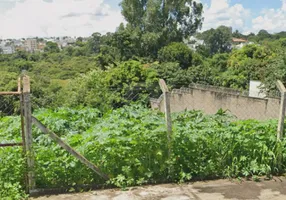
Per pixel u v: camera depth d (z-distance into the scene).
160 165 4.23
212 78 29.47
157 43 42.91
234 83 27.88
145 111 5.57
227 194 3.96
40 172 3.89
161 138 4.23
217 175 4.41
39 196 3.82
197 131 4.38
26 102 3.66
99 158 4.08
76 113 6.00
